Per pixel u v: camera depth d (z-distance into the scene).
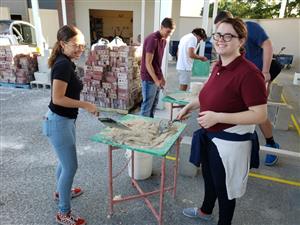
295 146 3.61
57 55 1.69
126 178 2.66
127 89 4.36
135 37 13.30
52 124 1.73
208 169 1.83
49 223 2.02
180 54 4.59
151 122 2.12
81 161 2.96
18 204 2.23
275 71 3.16
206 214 2.08
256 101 1.34
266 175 2.84
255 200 2.41
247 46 2.64
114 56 4.26
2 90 5.89
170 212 2.19
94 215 2.13
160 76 3.50
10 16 14.57
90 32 13.89
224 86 1.44
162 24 3.21
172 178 2.70
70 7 12.97
